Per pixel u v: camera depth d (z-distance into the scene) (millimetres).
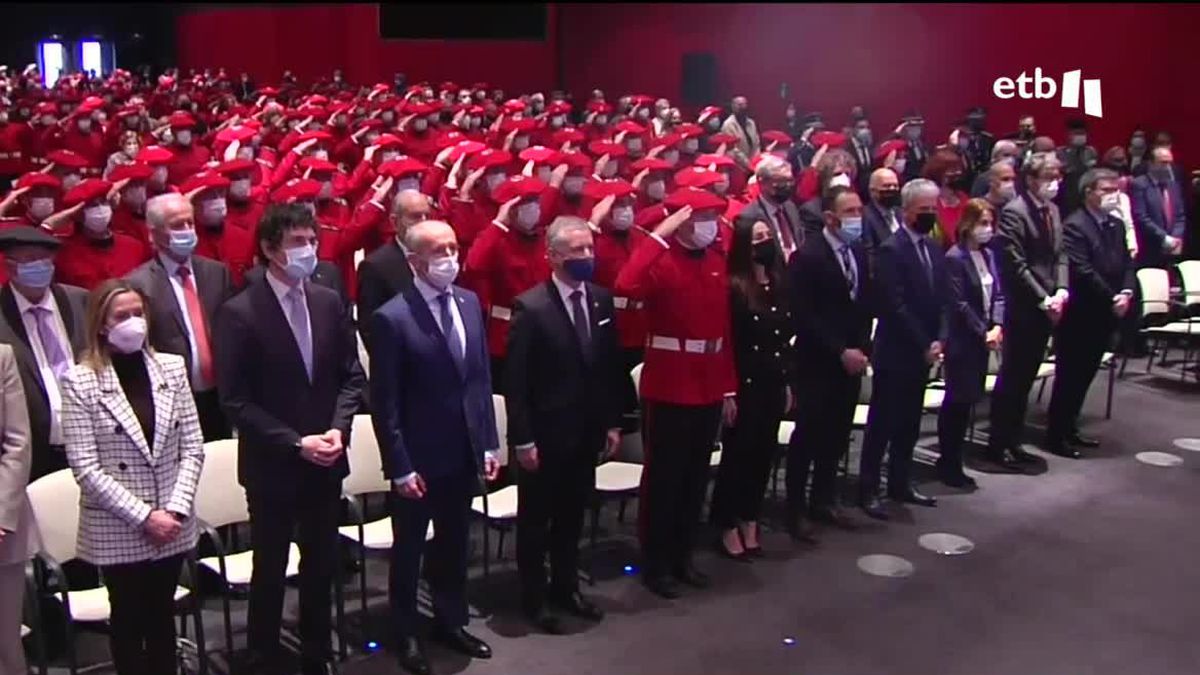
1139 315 8500
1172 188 9117
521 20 19484
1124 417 7633
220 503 4348
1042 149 9773
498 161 6922
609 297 4617
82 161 7023
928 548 5461
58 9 26406
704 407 4793
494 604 4828
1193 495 6188
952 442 6266
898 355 5727
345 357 4047
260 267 3994
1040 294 6336
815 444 5578
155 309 4773
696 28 17453
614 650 4422
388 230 6543
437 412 4105
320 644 4074
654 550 4941
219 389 3855
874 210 5977
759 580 5105
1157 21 11906
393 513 4219
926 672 4277
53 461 4406
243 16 22641
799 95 15969
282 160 8570
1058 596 4945
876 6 14742
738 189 8016
